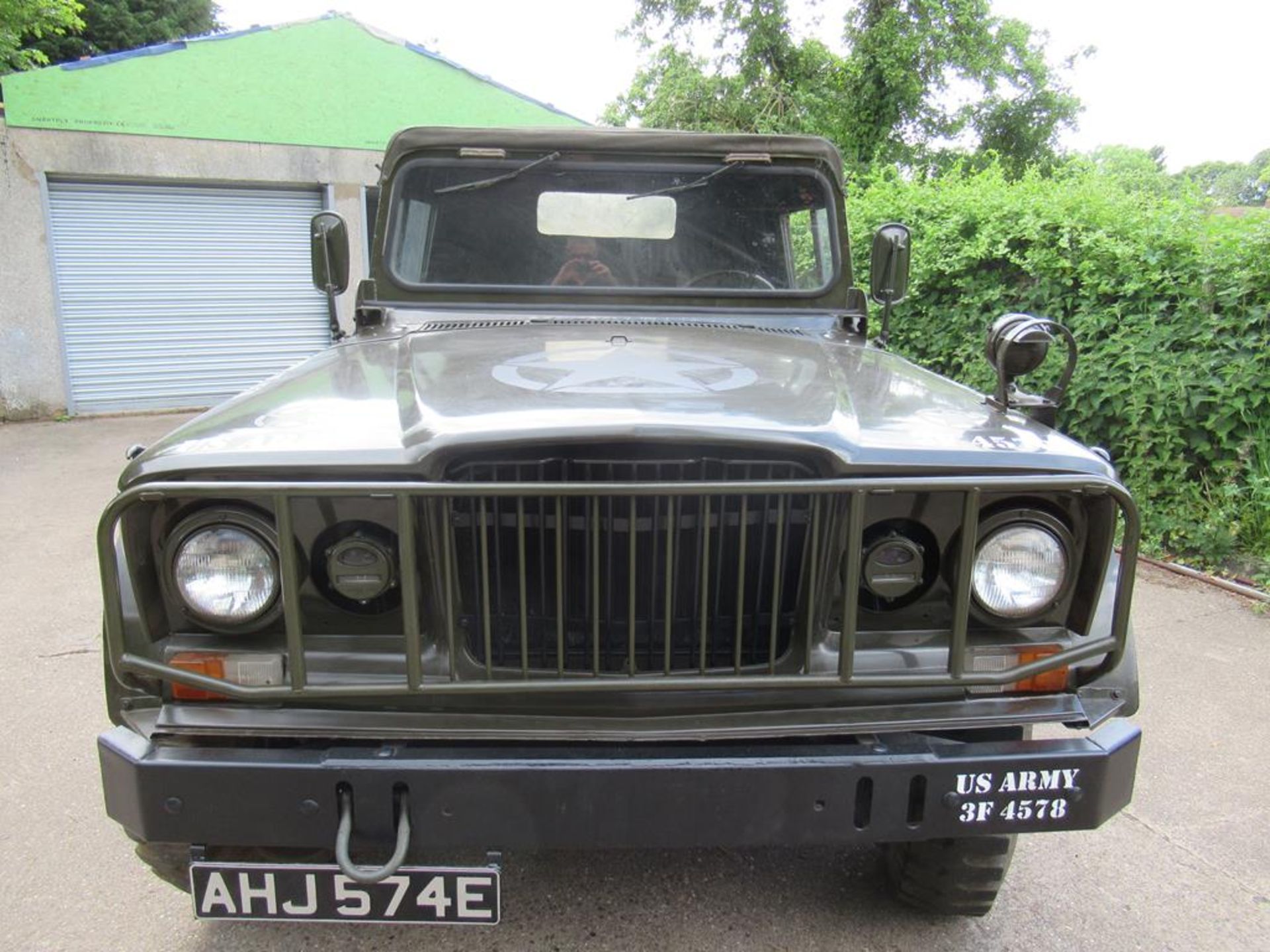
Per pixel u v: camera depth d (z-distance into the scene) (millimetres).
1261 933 2490
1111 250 5703
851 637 1810
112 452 8742
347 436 1904
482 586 1899
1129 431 5617
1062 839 2920
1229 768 3330
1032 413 2311
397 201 3219
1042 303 6301
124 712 1878
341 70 11516
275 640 1869
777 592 1903
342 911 1821
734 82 15617
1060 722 1922
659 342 2732
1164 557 5461
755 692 1908
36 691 3789
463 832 1798
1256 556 5270
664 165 3225
